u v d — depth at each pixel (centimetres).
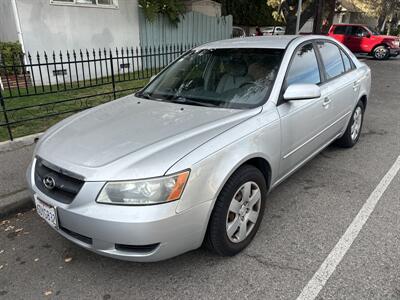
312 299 225
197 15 1250
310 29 2591
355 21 3462
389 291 230
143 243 210
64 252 280
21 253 279
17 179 383
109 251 218
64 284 245
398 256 263
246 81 310
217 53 350
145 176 210
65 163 230
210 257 266
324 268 252
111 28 979
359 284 236
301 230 299
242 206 261
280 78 302
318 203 343
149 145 233
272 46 332
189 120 268
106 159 225
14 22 839
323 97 354
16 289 241
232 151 241
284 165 311
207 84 325
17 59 810
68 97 722
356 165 432
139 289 238
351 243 280
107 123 278
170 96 328
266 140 271
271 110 284
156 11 1034
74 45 901
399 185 378
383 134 557
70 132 273
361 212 325
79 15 892
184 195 214
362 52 1783
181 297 230
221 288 237
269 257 265
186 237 223
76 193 220
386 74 1227
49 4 826
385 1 2647
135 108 307
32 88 796
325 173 409
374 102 780
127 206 208
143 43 1089
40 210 246
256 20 2206
